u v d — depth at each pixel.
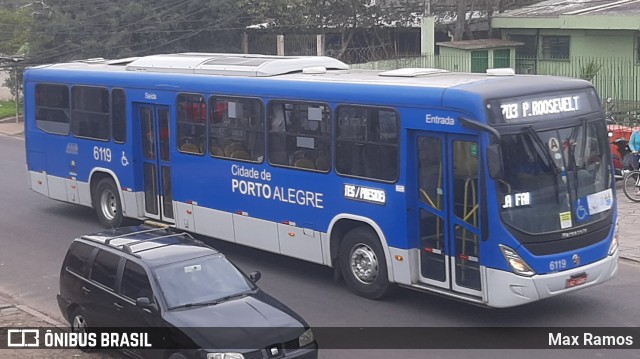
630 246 16.83
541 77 13.12
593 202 12.55
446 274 12.73
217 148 16.23
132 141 18.25
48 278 16.12
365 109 13.51
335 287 14.83
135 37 39.00
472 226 12.28
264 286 14.99
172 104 17.11
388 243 13.34
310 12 38.38
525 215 11.90
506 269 11.84
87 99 19.47
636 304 13.43
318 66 16.03
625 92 30.94
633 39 32.62
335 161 14.04
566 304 13.52
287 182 14.91
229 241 16.34
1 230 19.98
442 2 39.50
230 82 15.81
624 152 21.56
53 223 20.59
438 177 12.69
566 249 12.16
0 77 51.59
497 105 11.91
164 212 17.81
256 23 38.44
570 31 34.44
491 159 11.57
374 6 38.62
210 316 10.41
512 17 35.84
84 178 19.89
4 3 54.12
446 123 12.35
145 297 10.73
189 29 38.47
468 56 34.12
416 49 39.78
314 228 14.55
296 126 14.66
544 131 12.20
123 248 11.57
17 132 39.69
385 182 13.27
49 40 40.22
